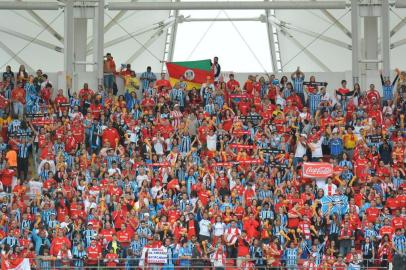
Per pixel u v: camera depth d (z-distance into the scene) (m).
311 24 83.69
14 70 84.69
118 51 86.19
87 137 72.19
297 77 77.62
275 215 64.50
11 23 81.44
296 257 60.66
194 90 76.88
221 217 62.91
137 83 78.38
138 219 62.88
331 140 72.06
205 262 60.34
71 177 67.12
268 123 73.38
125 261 60.94
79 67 79.31
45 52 84.19
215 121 74.00
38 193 65.12
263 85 77.00
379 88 78.69
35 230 61.84
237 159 69.62
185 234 61.31
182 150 72.06
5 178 68.31
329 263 59.78
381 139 71.75
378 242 62.50
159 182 66.69
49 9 78.00
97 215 62.28
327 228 62.91
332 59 86.12
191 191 66.56
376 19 79.94
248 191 65.94
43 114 73.00
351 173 69.44
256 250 61.19
